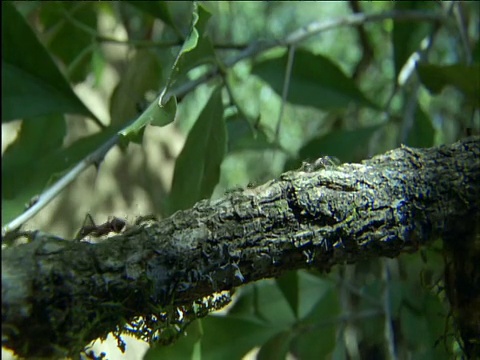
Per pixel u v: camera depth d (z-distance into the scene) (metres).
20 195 0.46
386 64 0.84
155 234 0.34
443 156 0.38
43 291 0.32
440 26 0.54
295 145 0.94
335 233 0.36
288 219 0.35
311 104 0.53
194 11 0.40
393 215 0.37
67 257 0.33
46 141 0.47
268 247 0.35
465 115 0.73
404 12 0.53
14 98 0.44
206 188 0.44
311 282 0.54
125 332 0.35
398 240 0.37
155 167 0.92
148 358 0.44
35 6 0.50
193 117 0.98
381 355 0.72
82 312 0.32
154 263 0.34
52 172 0.47
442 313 0.47
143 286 0.33
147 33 0.64
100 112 0.83
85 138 0.47
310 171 0.37
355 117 0.78
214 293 0.36
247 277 0.35
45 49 0.44
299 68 0.53
